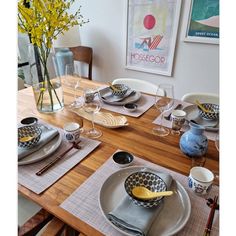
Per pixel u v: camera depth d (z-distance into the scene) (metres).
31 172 0.77
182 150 0.87
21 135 0.91
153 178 0.68
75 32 2.33
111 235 0.56
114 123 1.09
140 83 1.65
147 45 2.28
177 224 0.59
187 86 2.26
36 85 1.15
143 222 0.56
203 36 1.96
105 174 0.77
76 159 0.84
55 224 0.67
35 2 0.89
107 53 2.60
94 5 2.43
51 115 1.18
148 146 0.93
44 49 1.05
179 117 1.01
